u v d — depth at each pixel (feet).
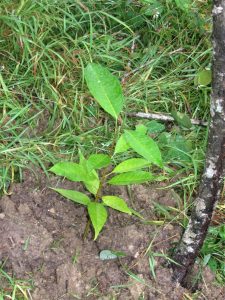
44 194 3.31
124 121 3.66
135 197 3.37
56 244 3.16
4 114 3.58
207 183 2.90
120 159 3.51
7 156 3.42
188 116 3.76
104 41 4.02
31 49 3.83
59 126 3.62
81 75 3.81
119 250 3.18
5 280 3.05
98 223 2.99
